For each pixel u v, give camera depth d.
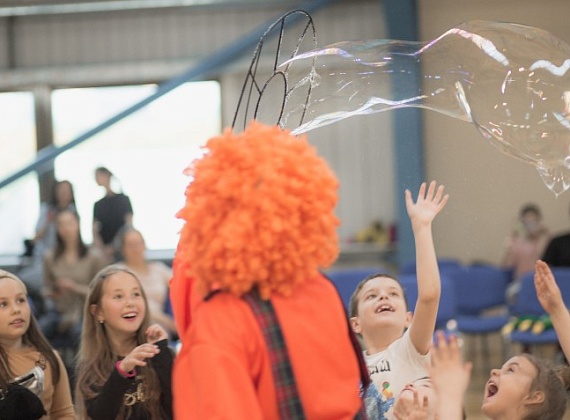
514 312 7.18
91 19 9.75
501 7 9.09
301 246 1.94
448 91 3.19
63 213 6.63
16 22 9.83
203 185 1.96
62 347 6.41
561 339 2.85
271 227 1.90
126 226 7.65
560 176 3.09
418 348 2.75
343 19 9.38
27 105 9.90
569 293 6.74
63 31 9.80
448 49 3.21
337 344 2.01
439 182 8.71
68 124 9.91
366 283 3.09
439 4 9.11
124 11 9.70
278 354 1.94
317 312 2.01
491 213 8.70
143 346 2.88
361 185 9.48
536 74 3.11
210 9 9.59
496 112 3.13
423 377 2.77
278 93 6.82
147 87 9.83
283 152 1.96
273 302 1.97
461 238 8.79
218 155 1.97
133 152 9.82
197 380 1.89
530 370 2.80
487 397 2.86
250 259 1.91
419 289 2.60
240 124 9.39
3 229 9.69
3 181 9.02
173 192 9.77
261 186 1.91
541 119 3.09
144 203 9.77
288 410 1.92
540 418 2.78
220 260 1.92
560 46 3.17
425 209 2.60
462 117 3.18
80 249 6.63
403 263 9.00
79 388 3.23
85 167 9.78
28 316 3.17
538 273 2.90
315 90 3.23
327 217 1.97
